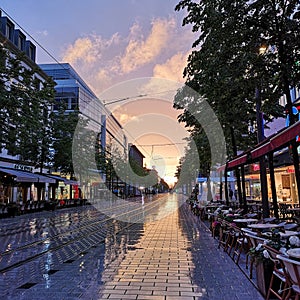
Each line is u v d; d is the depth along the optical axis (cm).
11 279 634
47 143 2930
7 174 2295
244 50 780
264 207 1010
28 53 3341
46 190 3788
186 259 802
